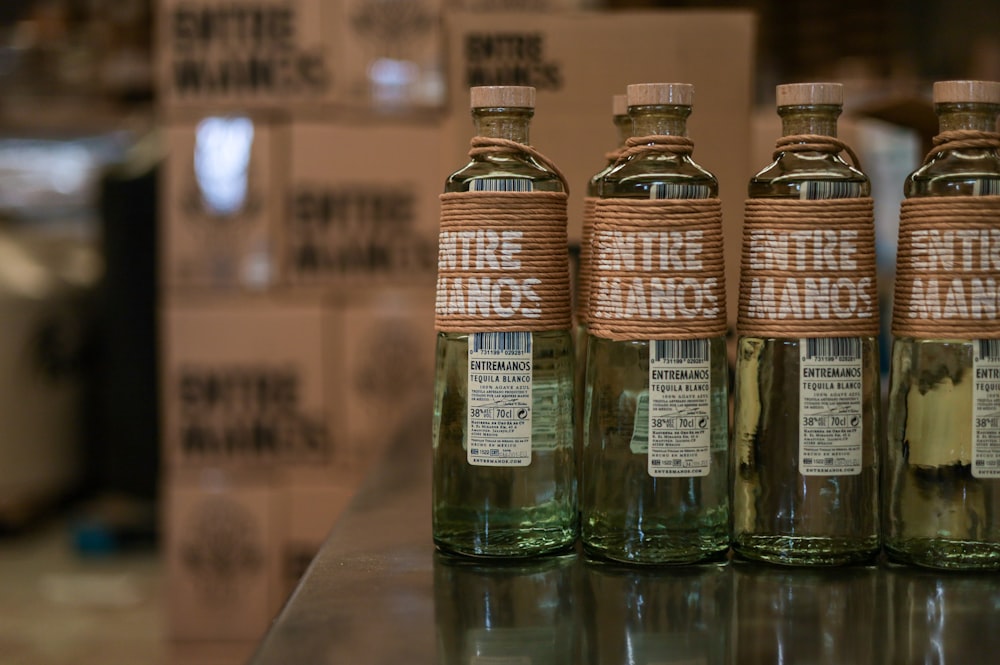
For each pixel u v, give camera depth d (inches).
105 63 153.6
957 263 31.2
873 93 91.4
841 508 32.3
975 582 31.5
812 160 31.9
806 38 117.4
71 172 171.2
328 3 96.3
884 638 27.1
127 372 138.6
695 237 31.5
